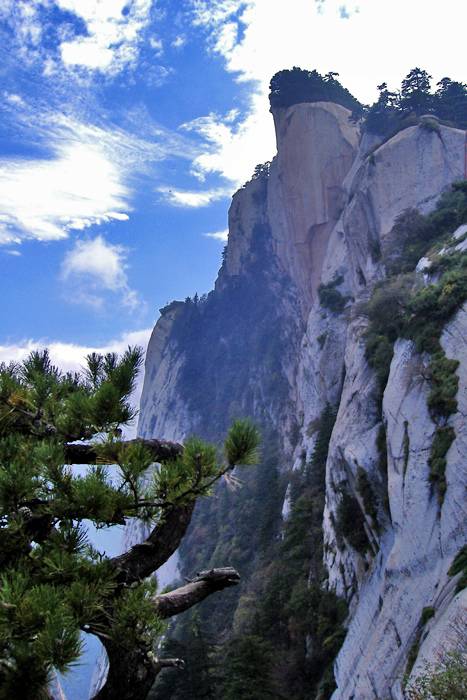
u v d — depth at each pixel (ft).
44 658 15.40
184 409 542.16
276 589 189.67
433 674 66.39
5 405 23.86
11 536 19.75
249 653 130.31
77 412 23.79
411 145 276.62
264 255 504.02
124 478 21.29
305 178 375.04
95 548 20.98
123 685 19.81
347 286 297.94
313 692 142.72
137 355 26.55
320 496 219.20
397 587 118.83
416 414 139.33
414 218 255.29
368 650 117.50
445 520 112.78
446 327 152.05
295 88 393.29
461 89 332.19
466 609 86.43
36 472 20.18
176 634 259.60
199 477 22.86
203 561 352.08
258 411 460.55
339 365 279.69
